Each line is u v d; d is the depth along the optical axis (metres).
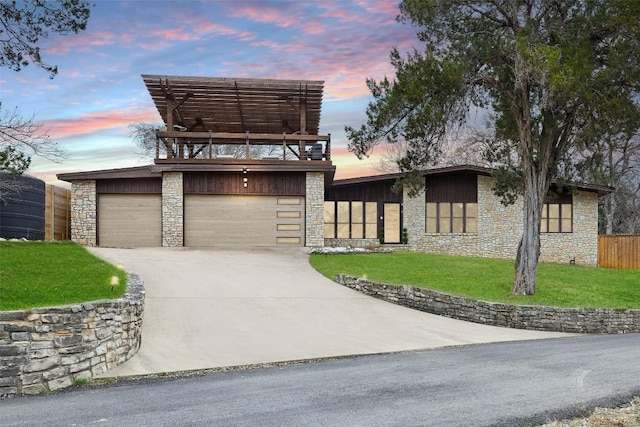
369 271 18.45
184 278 15.43
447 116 15.23
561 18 15.19
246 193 23.48
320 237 23.56
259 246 23.41
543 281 18.31
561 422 5.73
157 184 23.47
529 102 16.05
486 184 27.77
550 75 13.32
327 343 10.50
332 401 6.55
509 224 27.77
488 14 16.00
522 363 8.88
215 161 22.92
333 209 26.69
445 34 15.60
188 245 23.17
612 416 5.95
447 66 14.29
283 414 6.02
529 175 16.19
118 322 8.76
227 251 21.88
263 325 11.60
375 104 15.52
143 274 15.36
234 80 21.55
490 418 5.84
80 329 7.80
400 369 8.43
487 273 19.14
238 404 6.46
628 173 36.97
